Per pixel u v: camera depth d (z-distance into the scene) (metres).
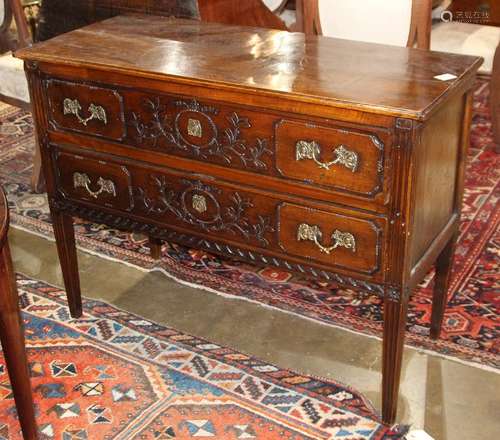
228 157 2.05
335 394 2.28
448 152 2.03
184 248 3.04
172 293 2.78
